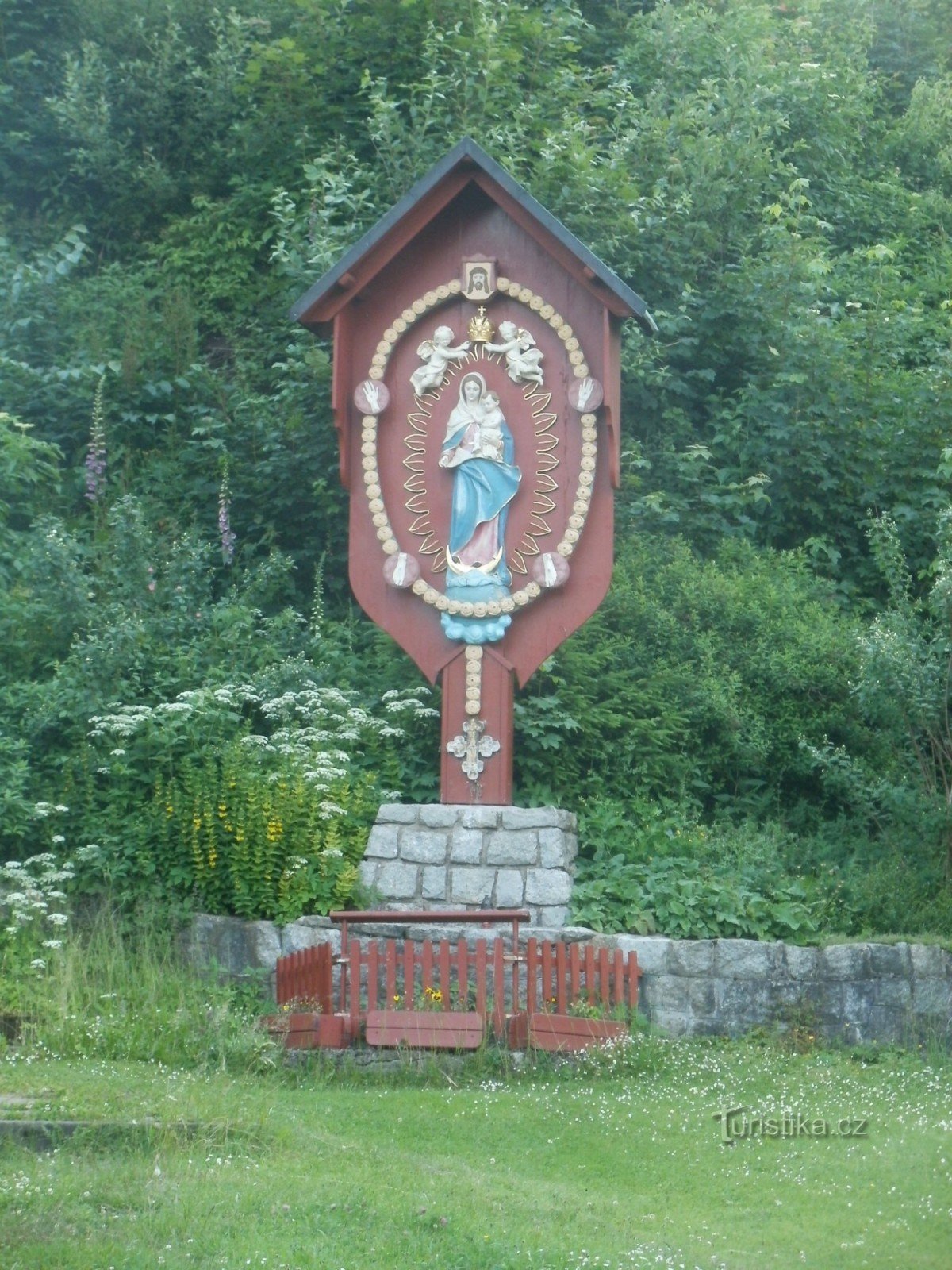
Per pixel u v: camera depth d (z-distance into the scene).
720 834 12.73
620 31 22.17
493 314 12.52
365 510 12.49
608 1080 10.03
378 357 12.55
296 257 16.78
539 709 12.80
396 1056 10.21
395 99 19.16
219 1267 6.60
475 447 12.31
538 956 10.77
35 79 20.81
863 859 12.59
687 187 17.98
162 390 16.89
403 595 12.38
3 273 17.89
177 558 14.63
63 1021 10.22
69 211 20.06
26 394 16.83
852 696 13.59
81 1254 6.59
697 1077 10.07
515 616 12.24
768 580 14.82
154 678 13.23
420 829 11.80
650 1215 7.73
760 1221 7.75
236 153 19.77
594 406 12.19
